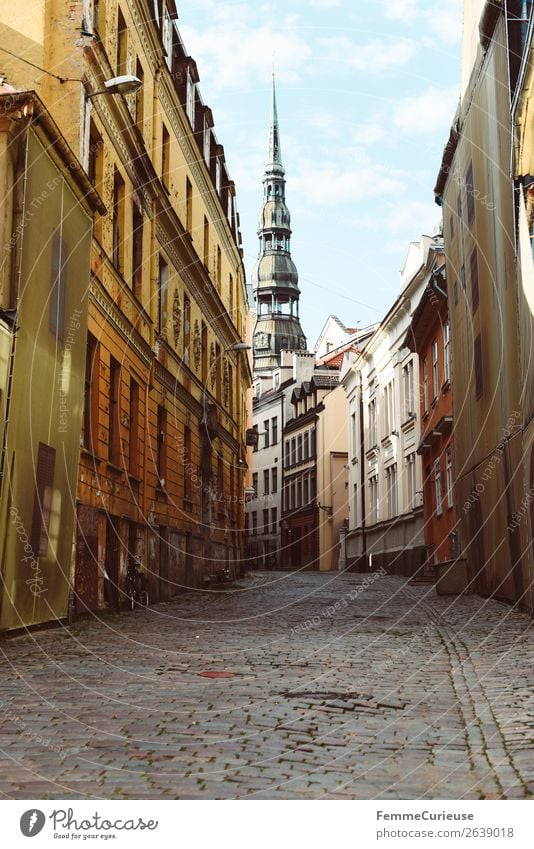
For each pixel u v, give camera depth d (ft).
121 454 57.57
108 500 54.19
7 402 35.99
